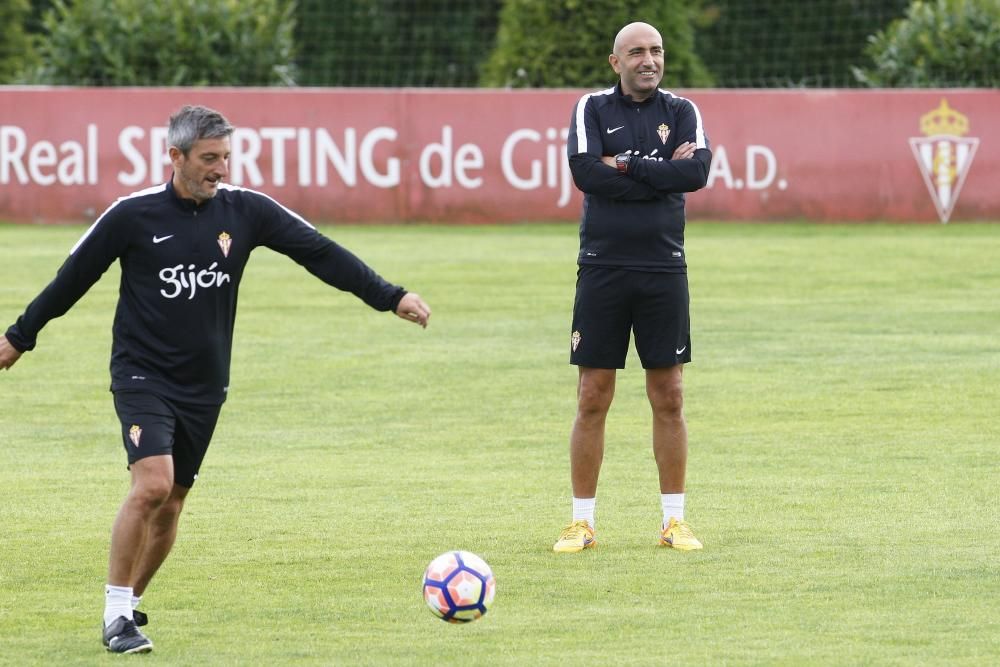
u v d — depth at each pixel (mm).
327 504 28875
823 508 28125
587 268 25359
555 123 77062
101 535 26734
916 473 30906
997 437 34344
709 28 119938
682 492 25703
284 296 56844
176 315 20594
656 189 24828
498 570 24172
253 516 27984
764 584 23188
